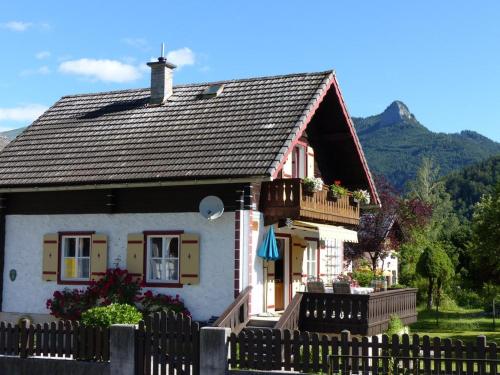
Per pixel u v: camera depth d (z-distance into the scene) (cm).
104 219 2158
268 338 1460
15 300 2266
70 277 2206
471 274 4328
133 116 2395
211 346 1468
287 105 2156
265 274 2105
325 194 2188
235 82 2397
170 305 2020
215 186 2014
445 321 3400
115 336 1544
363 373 1390
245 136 2069
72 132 2412
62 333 1608
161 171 2031
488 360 1305
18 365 1622
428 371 1354
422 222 4600
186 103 2373
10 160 2348
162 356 1509
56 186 2155
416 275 4034
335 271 2681
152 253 2098
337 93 2320
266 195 2052
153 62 2445
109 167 2142
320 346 1467
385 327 2009
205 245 2014
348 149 2547
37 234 2255
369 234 3984
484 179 9469
